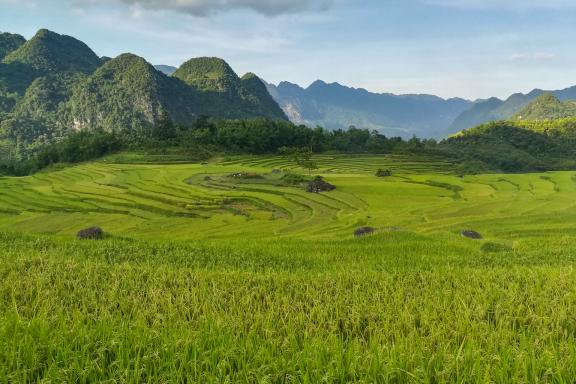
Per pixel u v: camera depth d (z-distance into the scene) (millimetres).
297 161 109312
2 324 7254
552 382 5855
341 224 51406
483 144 175875
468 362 6387
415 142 164625
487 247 23484
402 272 14305
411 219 52250
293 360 6316
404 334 7980
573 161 153375
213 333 7316
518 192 75125
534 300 10156
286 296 10609
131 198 72562
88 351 6512
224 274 13086
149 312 9008
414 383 5855
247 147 147250
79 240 21047
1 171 124500
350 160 130500
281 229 51000
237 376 6000
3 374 5727
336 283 12328
